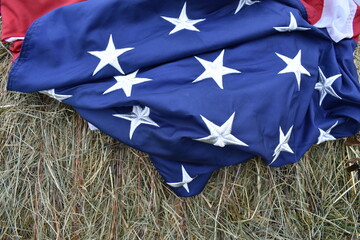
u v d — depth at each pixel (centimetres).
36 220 66
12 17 67
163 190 67
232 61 64
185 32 64
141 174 66
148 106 60
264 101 62
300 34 68
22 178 66
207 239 68
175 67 63
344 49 71
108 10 62
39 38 63
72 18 63
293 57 65
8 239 67
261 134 62
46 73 62
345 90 69
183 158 62
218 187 68
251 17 65
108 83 62
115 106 61
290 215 70
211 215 67
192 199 67
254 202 69
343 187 72
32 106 67
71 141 67
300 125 67
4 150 67
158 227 66
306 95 67
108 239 66
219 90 61
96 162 66
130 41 63
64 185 66
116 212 66
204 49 63
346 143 69
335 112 70
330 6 71
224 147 63
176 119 61
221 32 64
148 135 61
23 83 62
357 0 84
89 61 62
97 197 66
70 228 66
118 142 66
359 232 72
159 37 63
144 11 64
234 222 68
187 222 67
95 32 63
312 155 72
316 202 72
